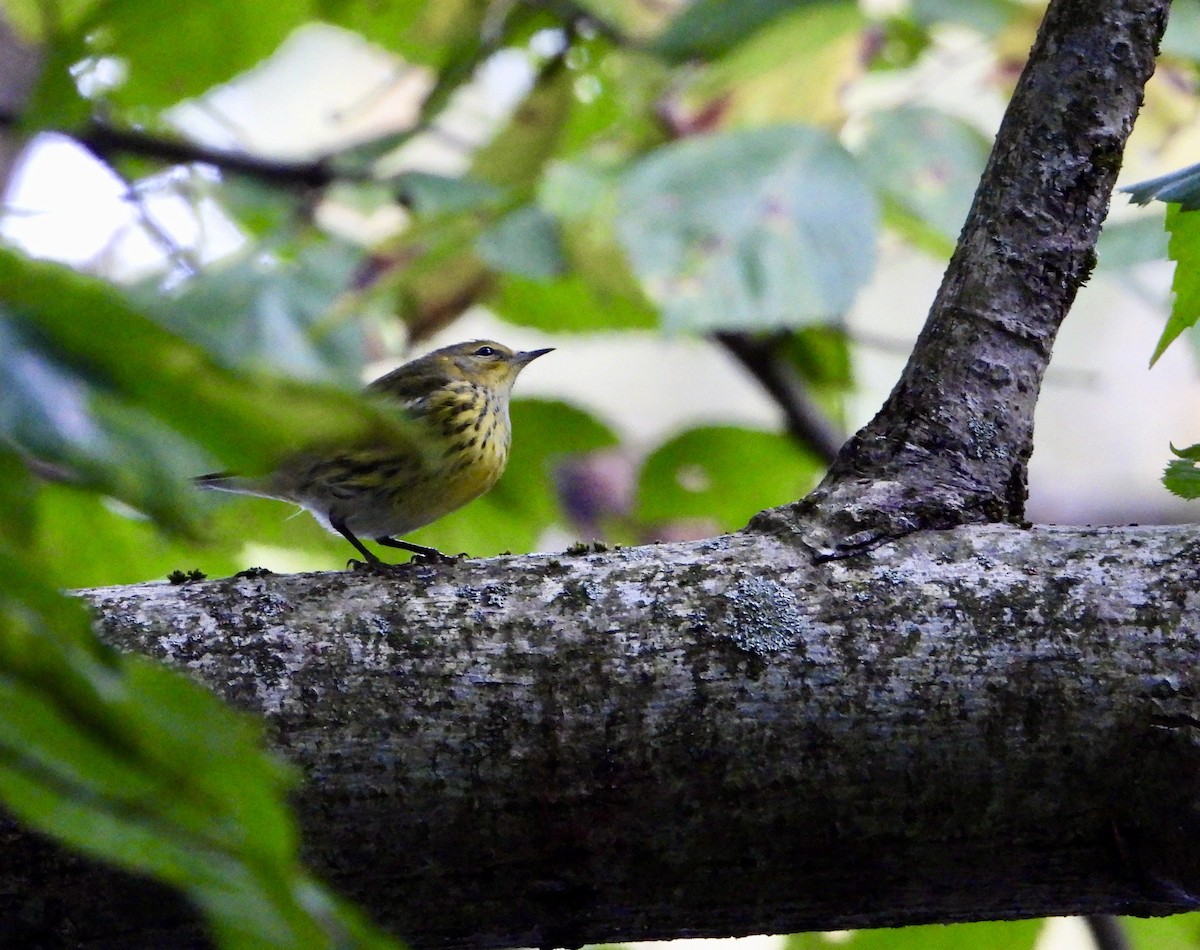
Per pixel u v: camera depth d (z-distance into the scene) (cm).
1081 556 730
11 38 766
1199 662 728
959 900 730
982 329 737
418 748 728
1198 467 726
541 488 890
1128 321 1323
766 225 762
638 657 729
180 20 763
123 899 727
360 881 728
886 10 830
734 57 771
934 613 729
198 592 730
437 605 730
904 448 736
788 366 938
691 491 902
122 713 617
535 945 730
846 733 728
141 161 870
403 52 905
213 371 566
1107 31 738
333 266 766
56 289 553
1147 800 727
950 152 769
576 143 891
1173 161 802
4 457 578
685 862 729
